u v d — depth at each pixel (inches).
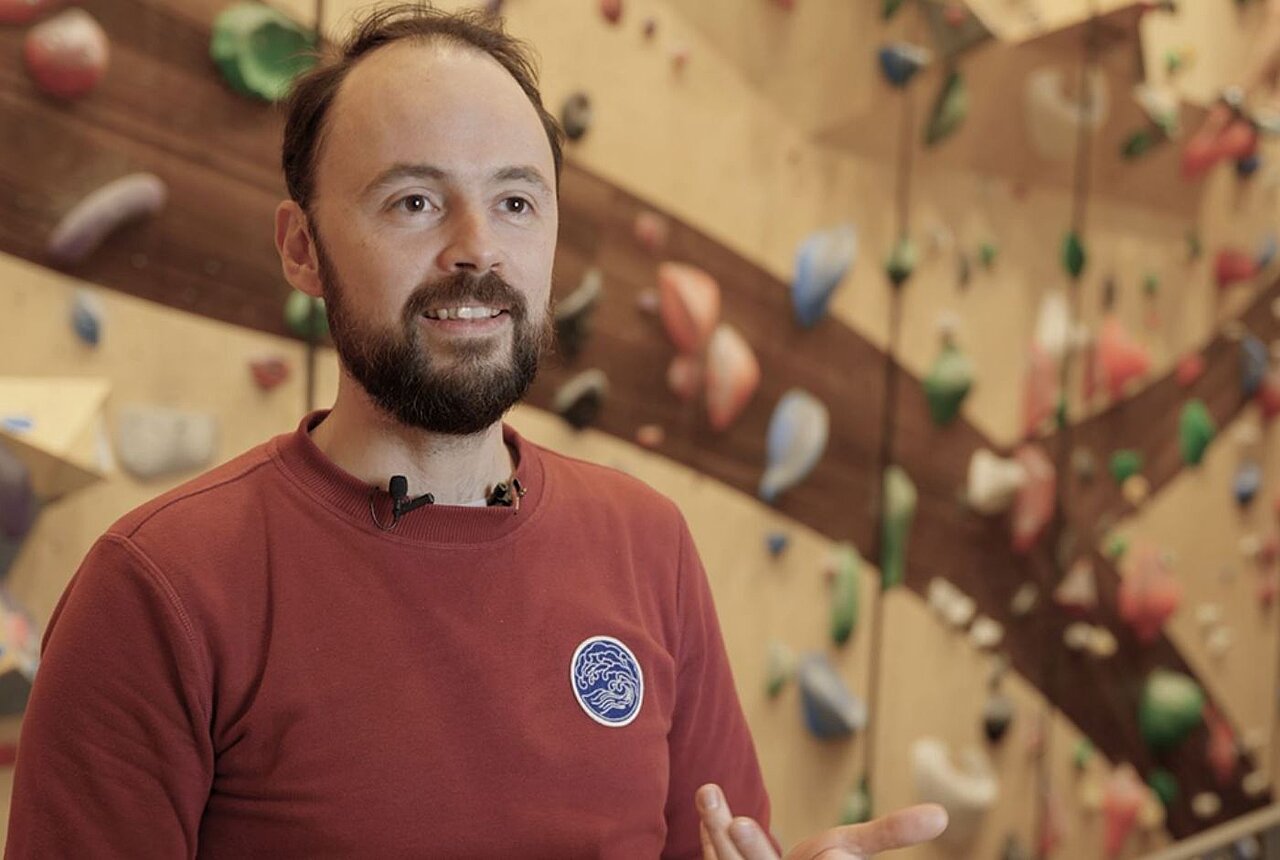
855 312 78.1
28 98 49.9
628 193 67.2
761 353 73.6
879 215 78.9
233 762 31.0
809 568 76.9
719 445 72.1
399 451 34.0
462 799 31.7
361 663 31.7
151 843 30.2
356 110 33.2
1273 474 112.0
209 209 54.7
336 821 30.6
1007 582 89.6
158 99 52.9
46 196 50.4
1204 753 107.7
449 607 33.0
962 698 87.0
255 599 31.6
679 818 38.7
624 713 34.4
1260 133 104.5
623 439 68.0
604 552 36.5
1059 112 87.4
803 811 77.7
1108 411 96.6
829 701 76.5
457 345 32.3
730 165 71.4
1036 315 89.8
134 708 30.4
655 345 68.8
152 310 53.5
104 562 31.5
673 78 68.5
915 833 30.4
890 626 81.6
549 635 34.0
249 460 34.3
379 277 32.2
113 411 52.7
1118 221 95.3
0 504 48.9
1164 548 102.7
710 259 71.0
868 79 77.2
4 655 48.2
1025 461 89.3
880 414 80.1
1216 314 105.0
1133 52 93.2
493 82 33.5
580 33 64.4
